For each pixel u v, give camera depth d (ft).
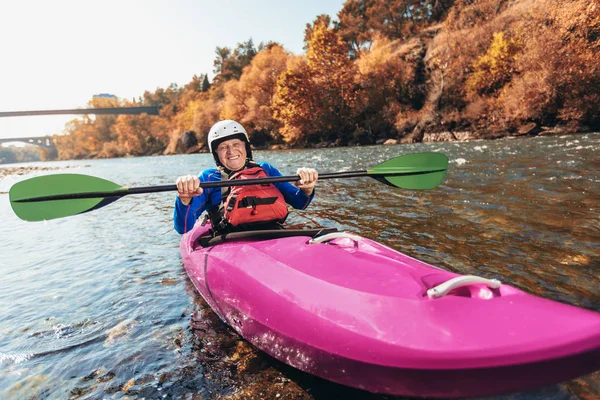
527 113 66.18
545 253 10.18
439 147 50.70
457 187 19.33
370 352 5.10
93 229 17.53
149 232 16.21
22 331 8.27
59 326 8.39
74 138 322.96
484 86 78.43
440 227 13.11
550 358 4.50
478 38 84.02
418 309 5.32
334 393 5.79
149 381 6.37
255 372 6.40
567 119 62.08
